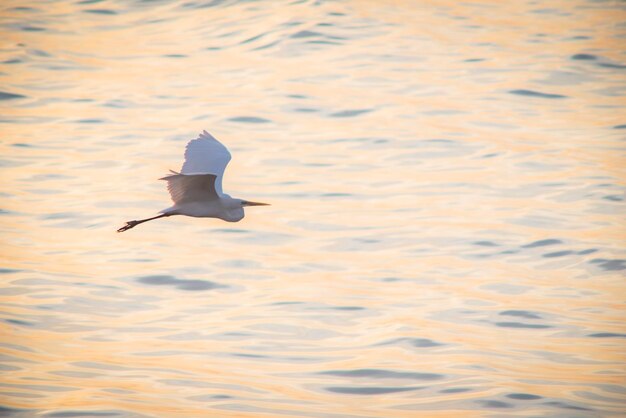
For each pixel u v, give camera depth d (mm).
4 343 12055
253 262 14992
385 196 17625
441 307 13336
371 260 15031
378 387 11047
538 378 11250
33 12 30547
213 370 11438
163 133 20859
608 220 16422
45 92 23734
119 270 14633
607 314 13078
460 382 11102
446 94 23125
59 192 17859
